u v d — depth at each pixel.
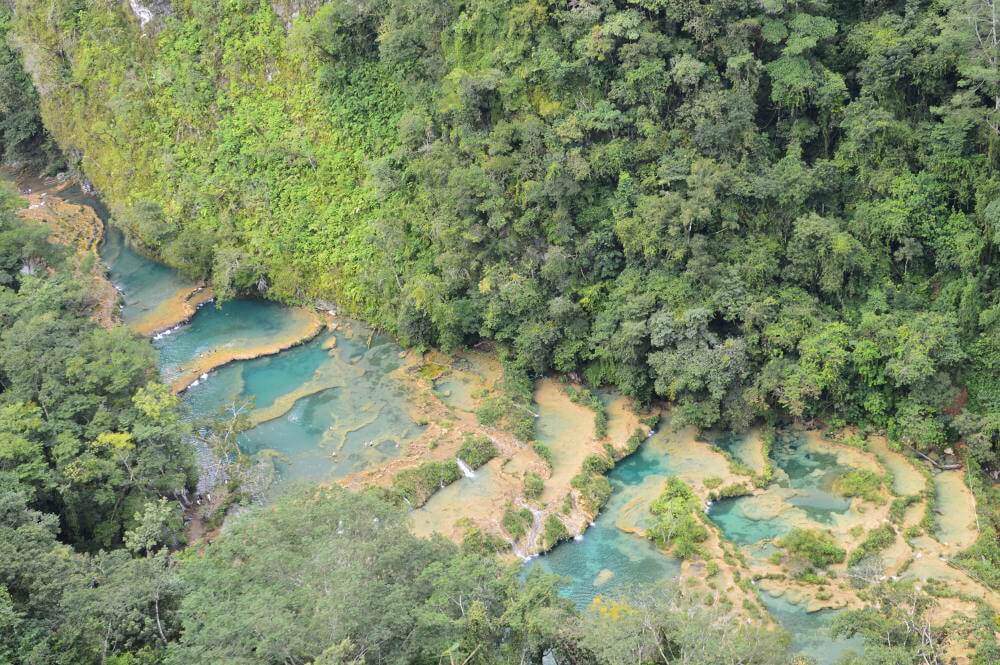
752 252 67.81
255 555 43.66
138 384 67.38
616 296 69.94
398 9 81.06
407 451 67.38
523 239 74.56
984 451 59.84
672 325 65.94
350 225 83.62
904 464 62.59
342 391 74.88
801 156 71.69
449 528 60.28
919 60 67.00
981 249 62.72
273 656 38.72
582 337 71.81
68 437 59.56
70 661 43.47
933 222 65.12
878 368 63.69
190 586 44.69
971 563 54.59
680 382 65.06
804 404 64.19
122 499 61.00
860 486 60.94
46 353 64.38
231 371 78.50
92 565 49.09
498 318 73.12
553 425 69.31
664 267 69.25
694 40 71.50
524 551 59.00
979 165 64.62
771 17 70.25
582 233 73.12
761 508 61.09
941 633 46.06
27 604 45.16
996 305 61.38
